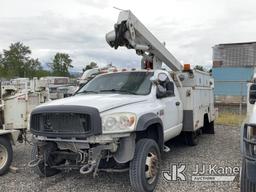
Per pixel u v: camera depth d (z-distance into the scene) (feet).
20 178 19.01
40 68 263.70
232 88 70.44
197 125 25.85
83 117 14.98
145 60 25.27
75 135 15.05
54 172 18.86
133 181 15.39
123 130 15.11
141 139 16.48
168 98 21.21
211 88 31.86
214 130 35.47
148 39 22.72
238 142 29.07
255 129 11.91
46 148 16.42
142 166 15.40
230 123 41.57
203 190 16.61
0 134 19.43
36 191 16.85
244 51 83.87
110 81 20.83
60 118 15.40
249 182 12.98
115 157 15.56
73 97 18.60
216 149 25.96
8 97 22.16
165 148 19.77
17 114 22.30
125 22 20.52
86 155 15.49
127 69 22.25
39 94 23.97
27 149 26.37
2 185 17.80
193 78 24.76
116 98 17.16
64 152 16.33
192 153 24.52
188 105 24.38
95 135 14.87
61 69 248.73
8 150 19.81
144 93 19.30
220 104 66.80
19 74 247.09
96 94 19.24
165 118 19.94
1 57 257.14
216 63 87.04
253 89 16.56
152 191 16.29
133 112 15.70
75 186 17.52
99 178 18.75
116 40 20.93
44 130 15.87
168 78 21.90
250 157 11.69
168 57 25.70
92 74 25.11
